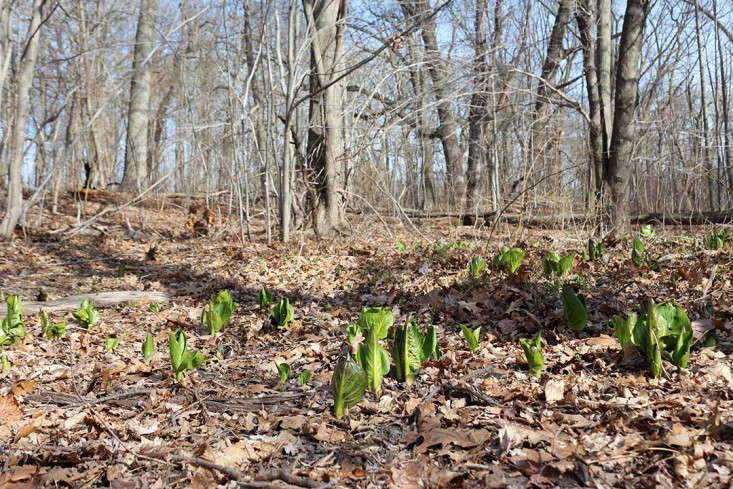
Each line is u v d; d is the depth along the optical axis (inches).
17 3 487.5
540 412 103.6
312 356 163.5
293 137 432.5
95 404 123.2
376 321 152.5
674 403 100.0
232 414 116.9
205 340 191.9
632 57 387.9
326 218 457.1
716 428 86.6
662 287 205.8
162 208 667.4
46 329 189.2
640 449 84.3
